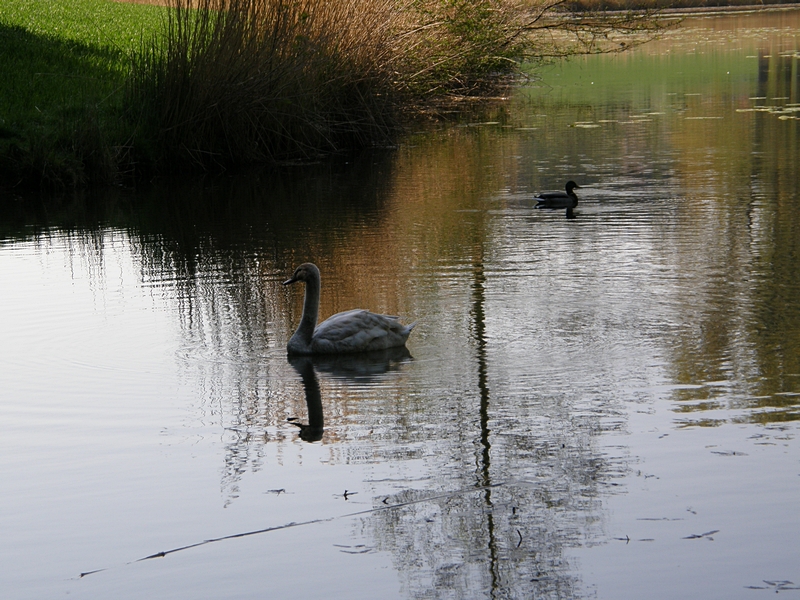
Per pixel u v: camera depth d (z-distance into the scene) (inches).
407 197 729.6
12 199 786.8
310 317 379.2
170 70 900.0
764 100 1199.6
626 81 1502.2
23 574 225.0
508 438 291.7
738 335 381.4
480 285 467.8
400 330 388.5
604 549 228.4
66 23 1359.5
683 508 245.8
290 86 944.9
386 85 1055.0
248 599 213.2
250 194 780.0
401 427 303.4
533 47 1291.8
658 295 439.8
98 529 244.7
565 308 424.2
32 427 310.0
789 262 490.3
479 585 216.1
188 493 262.7
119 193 806.5
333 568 225.0
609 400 319.3
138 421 314.0
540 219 623.5
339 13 1009.5
